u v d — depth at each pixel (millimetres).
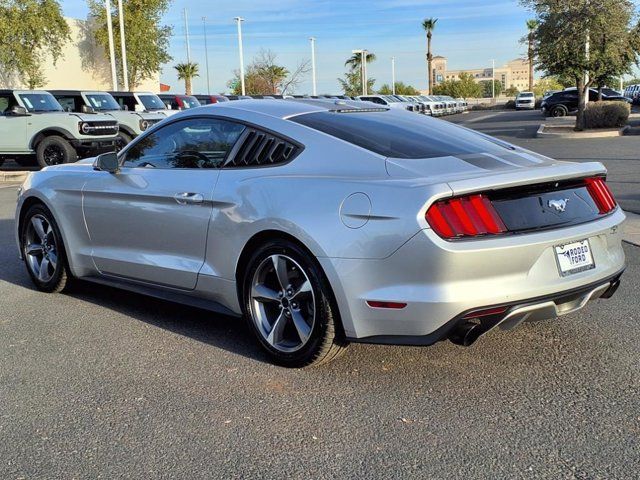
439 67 170500
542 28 23703
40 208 5590
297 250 3768
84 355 4305
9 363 4188
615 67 23688
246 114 4355
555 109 40156
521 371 3900
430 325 3396
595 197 3918
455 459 2959
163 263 4594
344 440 3154
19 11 33094
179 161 4629
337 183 3697
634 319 4762
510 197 3527
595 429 3195
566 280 3590
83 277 5375
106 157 4828
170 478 2871
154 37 41750
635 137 21469
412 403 3518
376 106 4855
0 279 6258
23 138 16516
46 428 3336
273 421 3357
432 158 3805
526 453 2996
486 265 3359
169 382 3857
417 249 3338
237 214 4051
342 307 3617
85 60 41312
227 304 4309
